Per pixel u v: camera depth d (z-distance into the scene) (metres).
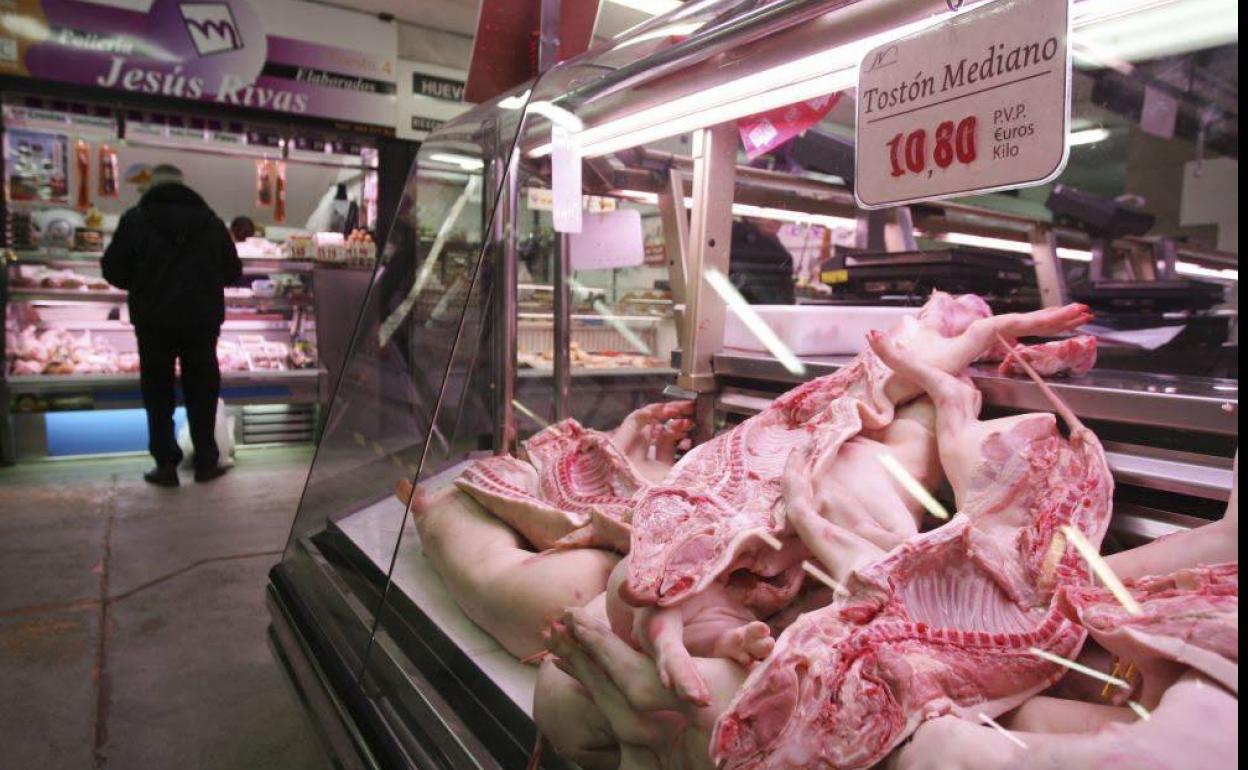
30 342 5.62
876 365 1.71
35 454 5.53
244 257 6.19
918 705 0.97
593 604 1.44
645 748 1.13
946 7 1.19
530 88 2.26
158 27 5.59
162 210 4.77
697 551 1.29
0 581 3.51
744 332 2.31
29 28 5.25
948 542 1.15
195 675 2.76
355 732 1.62
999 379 1.66
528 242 2.94
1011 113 1.03
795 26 1.44
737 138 2.29
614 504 1.73
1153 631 0.86
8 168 5.77
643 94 1.87
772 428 1.77
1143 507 1.40
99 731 2.42
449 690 1.56
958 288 2.60
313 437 6.39
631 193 2.69
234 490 4.97
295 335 6.62
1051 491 1.34
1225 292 2.91
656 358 3.52
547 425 2.88
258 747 2.36
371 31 6.27
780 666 0.99
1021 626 1.12
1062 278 3.36
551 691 1.24
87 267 5.84
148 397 4.93
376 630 1.76
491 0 2.58
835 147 2.59
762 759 0.97
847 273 2.81
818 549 1.28
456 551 1.85
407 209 2.78
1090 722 0.96
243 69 5.89
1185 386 1.50
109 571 3.65
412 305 2.46
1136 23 1.45
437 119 6.65
